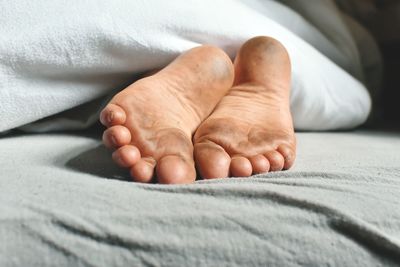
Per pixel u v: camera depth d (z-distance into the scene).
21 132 0.64
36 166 0.48
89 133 0.65
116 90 0.66
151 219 0.40
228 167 0.49
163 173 0.46
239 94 0.61
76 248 0.38
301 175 0.50
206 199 0.43
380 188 0.48
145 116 0.49
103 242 0.39
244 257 0.40
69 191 0.42
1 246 0.38
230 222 0.41
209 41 0.67
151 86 0.53
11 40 0.57
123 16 0.61
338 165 0.56
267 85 0.62
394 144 0.75
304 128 0.83
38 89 0.59
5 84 0.57
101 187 0.44
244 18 0.71
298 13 1.04
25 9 0.58
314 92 0.77
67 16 0.59
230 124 0.53
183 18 0.64
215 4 0.69
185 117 0.55
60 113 0.66
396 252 0.41
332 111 0.83
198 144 0.51
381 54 1.35
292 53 0.74
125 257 0.39
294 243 0.41
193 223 0.40
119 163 0.47
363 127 1.08
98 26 0.59
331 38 1.07
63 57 0.59
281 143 0.54
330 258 0.41
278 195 0.43
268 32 0.73
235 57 0.69
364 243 0.42
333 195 0.45
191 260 0.39
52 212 0.39
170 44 0.63
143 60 0.63
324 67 0.82
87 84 0.63
